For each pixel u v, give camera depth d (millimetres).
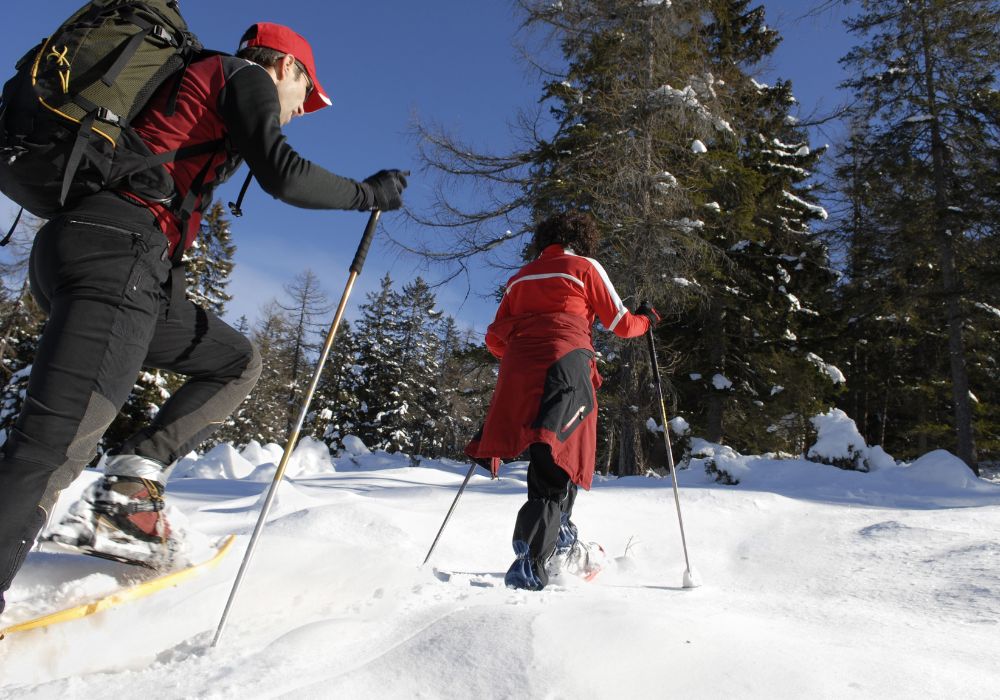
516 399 2609
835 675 1362
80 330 1498
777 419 16016
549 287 2773
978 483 6668
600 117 11656
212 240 24297
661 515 4500
